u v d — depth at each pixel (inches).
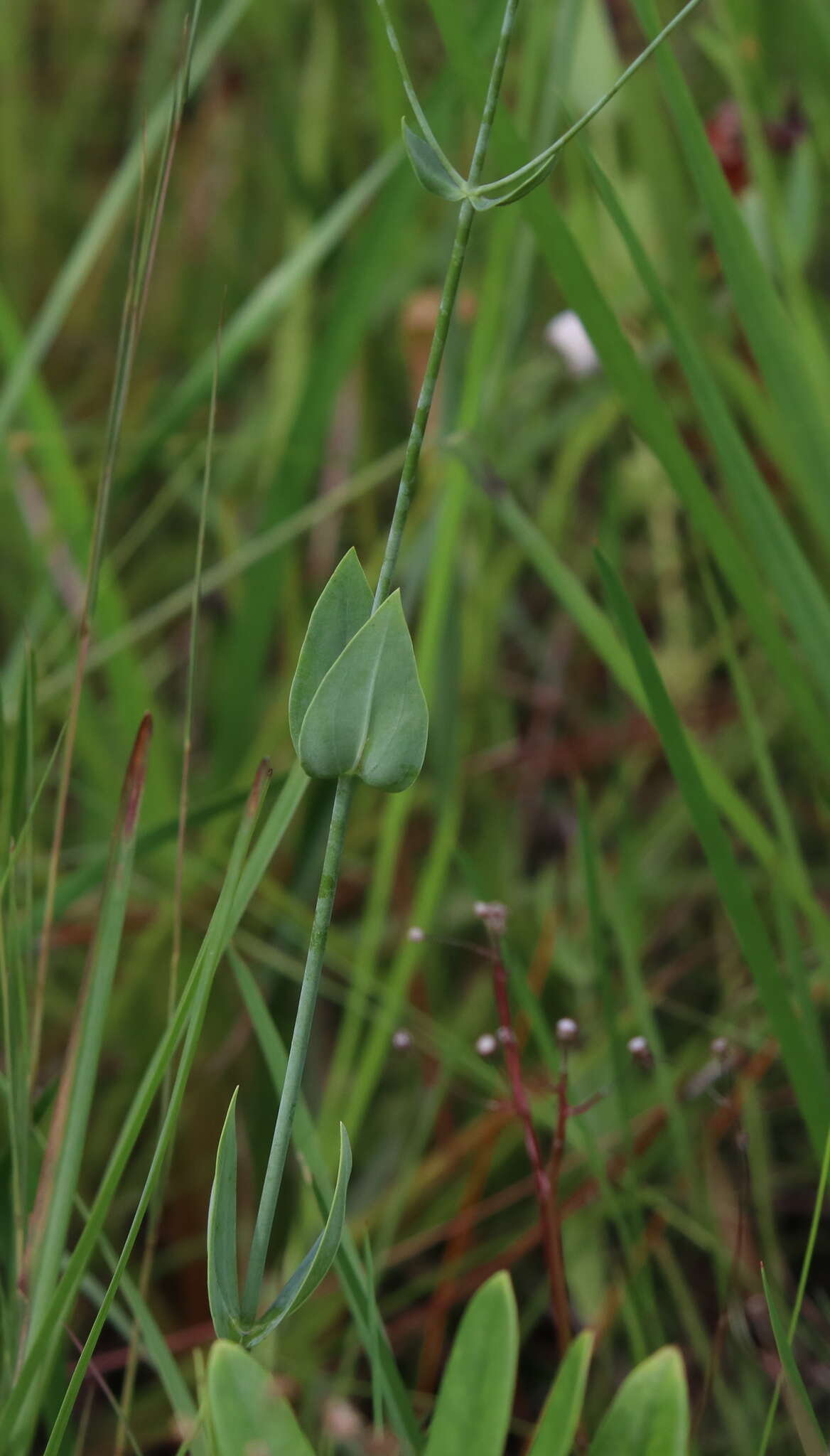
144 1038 44.6
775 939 47.3
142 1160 43.1
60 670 48.2
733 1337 36.1
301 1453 26.7
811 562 47.6
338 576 27.7
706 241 51.1
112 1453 37.2
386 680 27.4
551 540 55.6
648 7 34.4
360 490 46.4
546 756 56.2
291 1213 42.7
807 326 38.4
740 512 34.4
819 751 34.9
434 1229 40.1
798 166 45.1
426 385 27.6
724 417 34.4
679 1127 35.6
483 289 39.6
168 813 43.4
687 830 51.5
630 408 33.9
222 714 47.9
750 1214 39.8
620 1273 36.1
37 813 52.3
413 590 45.1
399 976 38.6
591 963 46.4
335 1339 39.6
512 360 56.3
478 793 53.9
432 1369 38.4
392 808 40.5
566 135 27.5
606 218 51.6
